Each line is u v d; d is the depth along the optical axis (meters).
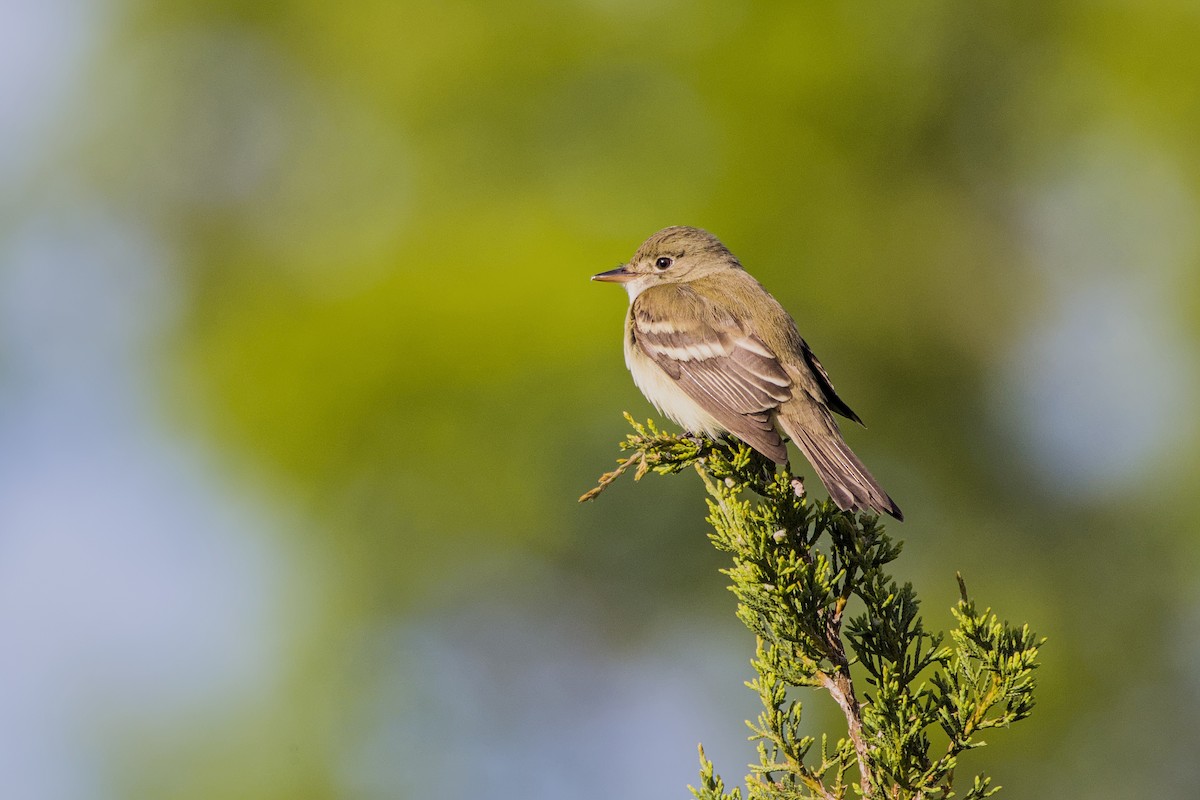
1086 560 16.08
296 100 19.27
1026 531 16.31
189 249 19.25
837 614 6.41
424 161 18.00
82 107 19.53
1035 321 17.50
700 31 17.33
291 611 15.85
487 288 15.95
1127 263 17.75
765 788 6.12
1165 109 17.86
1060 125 18.02
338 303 16.67
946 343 17.20
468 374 15.61
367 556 15.90
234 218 19.11
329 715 15.34
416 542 15.88
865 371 16.94
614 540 15.48
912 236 17.23
